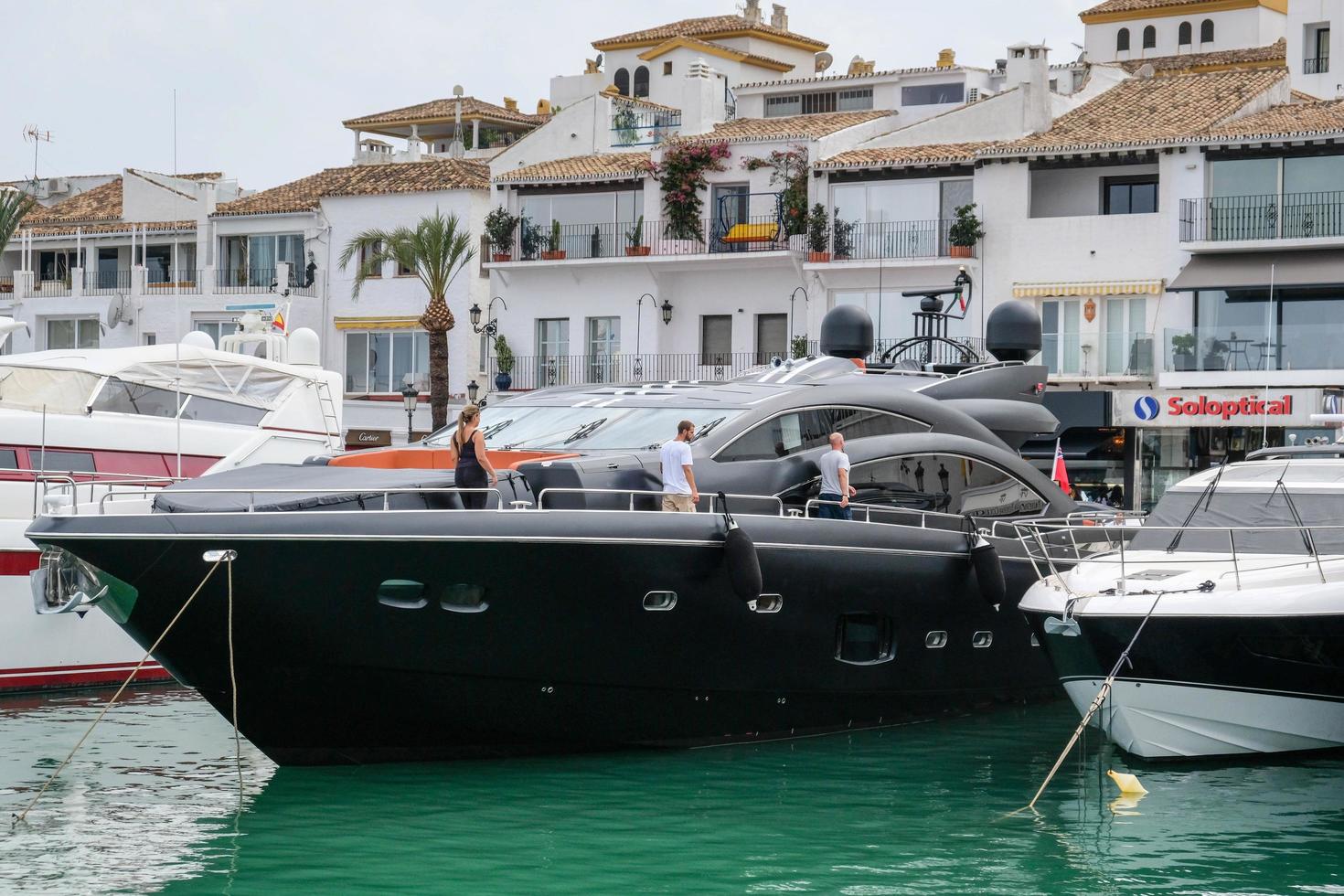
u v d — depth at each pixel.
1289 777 17.42
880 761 18.28
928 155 50.94
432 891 13.50
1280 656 17.11
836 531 18.48
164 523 15.70
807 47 86.25
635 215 56.44
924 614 19.55
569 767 17.66
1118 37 83.31
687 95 58.81
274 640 16.17
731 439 19.16
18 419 23.38
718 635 17.78
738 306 54.62
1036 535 19.70
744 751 18.61
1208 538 18.80
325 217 61.75
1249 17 80.00
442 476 17.19
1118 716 17.58
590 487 17.73
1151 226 47.62
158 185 67.69
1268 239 46.06
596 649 17.17
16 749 19.03
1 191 57.38
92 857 14.45
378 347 60.88
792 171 53.53
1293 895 13.59
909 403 20.95
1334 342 45.31
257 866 14.15
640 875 13.98
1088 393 47.69
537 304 57.53
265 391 26.89
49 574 21.16
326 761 17.41
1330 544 18.22
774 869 14.17
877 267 51.06
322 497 16.34
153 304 63.59
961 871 14.17
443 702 16.95
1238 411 45.72
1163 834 15.30
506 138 80.69
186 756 18.62
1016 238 49.50
